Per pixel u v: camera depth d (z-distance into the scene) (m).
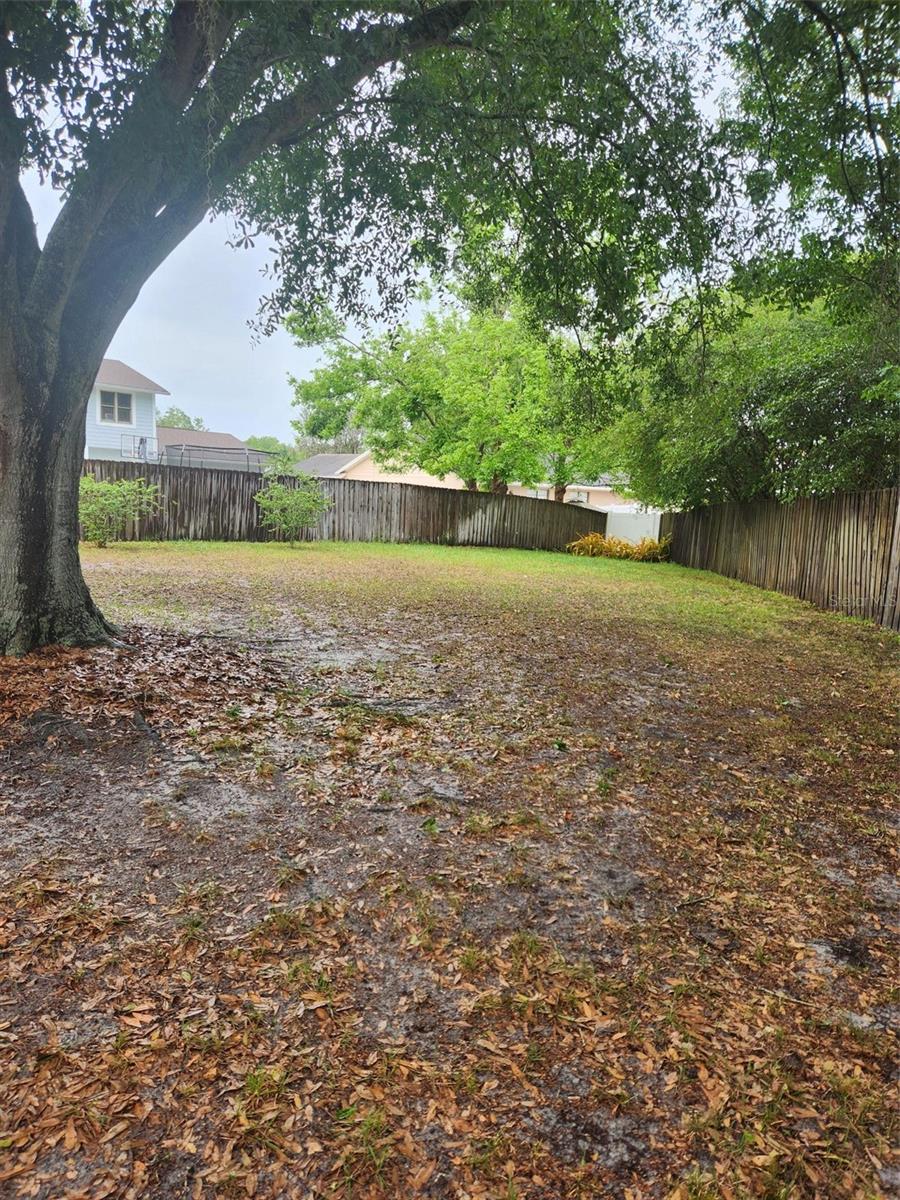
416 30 4.73
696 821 3.16
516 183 6.63
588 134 5.88
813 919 2.45
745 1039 1.87
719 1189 1.44
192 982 2.01
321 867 2.67
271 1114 1.58
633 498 22.19
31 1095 1.61
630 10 5.26
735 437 11.99
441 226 6.82
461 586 10.81
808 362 9.98
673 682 5.54
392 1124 1.57
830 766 3.86
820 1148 1.54
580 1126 1.58
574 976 2.09
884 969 2.20
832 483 9.93
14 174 4.02
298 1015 1.90
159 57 4.07
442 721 4.34
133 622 6.47
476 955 2.16
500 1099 1.65
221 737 3.88
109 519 13.18
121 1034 1.80
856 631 8.08
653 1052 1.81
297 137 5.28
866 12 5.24
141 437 24.42
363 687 4.97
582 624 7.94
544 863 2.75
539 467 23.44
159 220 4.79
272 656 5.66
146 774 3.40
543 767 3.70
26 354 4.57
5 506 4.77
